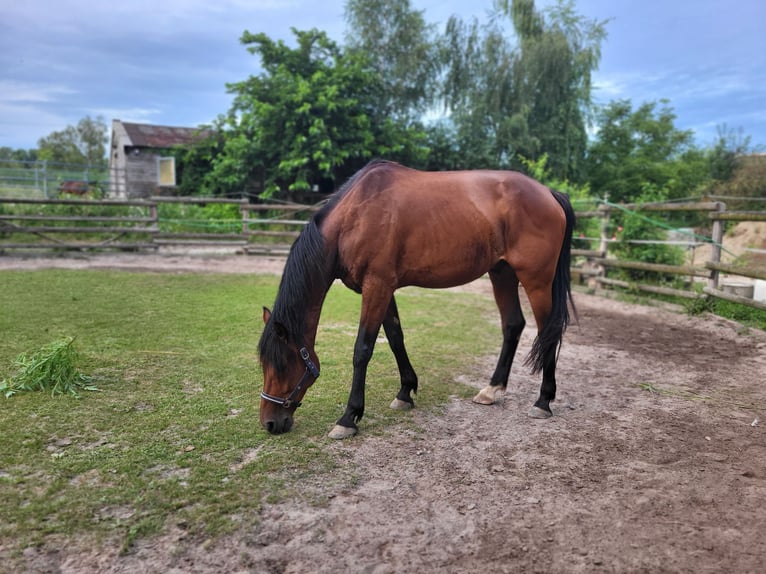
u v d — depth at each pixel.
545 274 3.30
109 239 12.55
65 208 13.08
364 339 3.03
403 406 3.44
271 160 17.88
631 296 7.90
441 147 21.08
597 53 20.95
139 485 2.39
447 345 5.12
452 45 21.05
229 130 17.83
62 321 5.34
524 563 1.92
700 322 6.23
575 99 21.39
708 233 12.95
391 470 2.63
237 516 2.18
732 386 4.04
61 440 2.81
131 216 13.63
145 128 23.28
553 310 3.38
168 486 2.39
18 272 8.59
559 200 3.52
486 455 2.82
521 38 21.05
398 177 3.17
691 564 1.91
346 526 2.14
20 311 5.71
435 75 21.09
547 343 3.31
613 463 2.73
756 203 15.21
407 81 20.30
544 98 21.05
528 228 3.26
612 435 3.10
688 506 2.31
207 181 19.73
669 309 7.05
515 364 4.58
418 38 20.38
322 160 16.23
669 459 2.78
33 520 2.11
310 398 3.58
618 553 1.98
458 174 3.33
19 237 11.87
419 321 6.19
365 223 2.99
